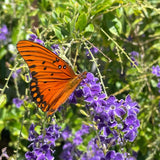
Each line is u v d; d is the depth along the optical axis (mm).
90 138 407
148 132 401
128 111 246
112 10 306
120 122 248
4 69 342
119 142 246
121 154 244
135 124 246
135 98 376
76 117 425
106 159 244
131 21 399
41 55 232
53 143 264
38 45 228
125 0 307
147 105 400
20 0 388
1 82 325
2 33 396
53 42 289
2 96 269
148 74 385
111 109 244
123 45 392
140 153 442
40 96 238
